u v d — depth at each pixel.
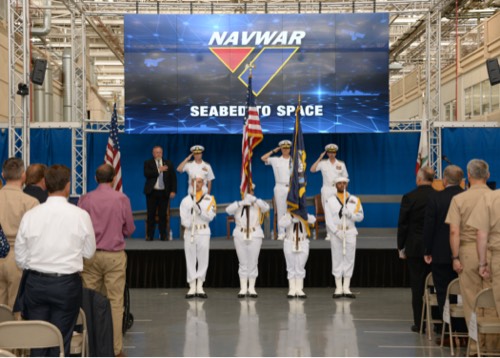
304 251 11.12
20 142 15.73
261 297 11.34
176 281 12.50
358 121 15.06
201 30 15.09
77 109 16.16
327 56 15.09
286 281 12.57
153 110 15.04
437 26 15.54
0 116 18.05
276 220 13.95
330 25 15.10
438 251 7.41
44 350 5.41
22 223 5.33
